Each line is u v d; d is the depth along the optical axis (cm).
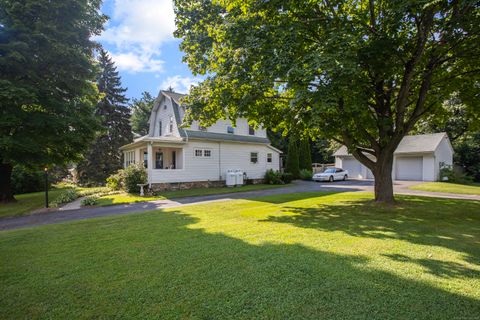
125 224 676
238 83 747
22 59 1119
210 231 577
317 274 339
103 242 507
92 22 1316
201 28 841
